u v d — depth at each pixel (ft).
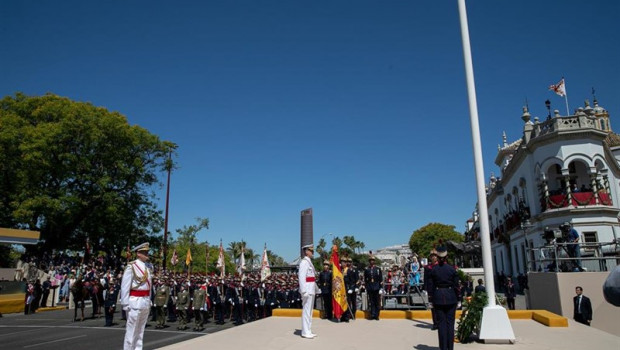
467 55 32.53
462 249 99.71
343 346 27.43
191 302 68.28
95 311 71.92
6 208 110.93
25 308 77.05
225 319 77.36
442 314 24.52
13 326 61.31
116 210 116.16
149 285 24.58
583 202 82.33
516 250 113.70
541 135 87.97
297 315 42.50
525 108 103.19
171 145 132.87
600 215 81.00
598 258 43.16
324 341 29.22
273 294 76.02
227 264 265.34
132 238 130.00
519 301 84.79
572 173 90.53
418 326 35.60
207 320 70.28
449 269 24.76
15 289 82.12
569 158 84.53
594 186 82.84
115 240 128.16
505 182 122.62
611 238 80.48
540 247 48.55
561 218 83.66
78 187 116.98
